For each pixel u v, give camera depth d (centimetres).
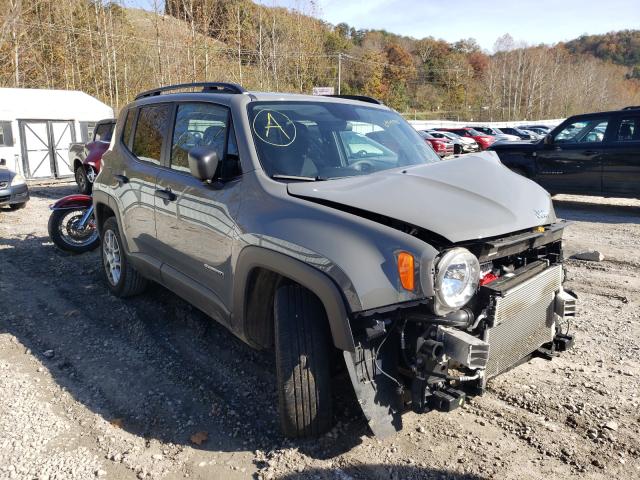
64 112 1841
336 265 249
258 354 395
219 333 433
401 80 8012
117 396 341
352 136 366
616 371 360
